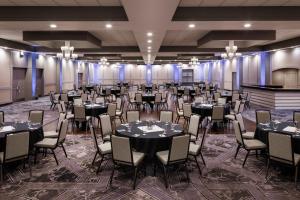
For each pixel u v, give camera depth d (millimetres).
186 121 8516
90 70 30297
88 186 4117
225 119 8594
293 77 14023
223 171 4742
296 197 3768
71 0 5727
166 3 4688
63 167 4906
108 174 4586
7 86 13984
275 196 3799
